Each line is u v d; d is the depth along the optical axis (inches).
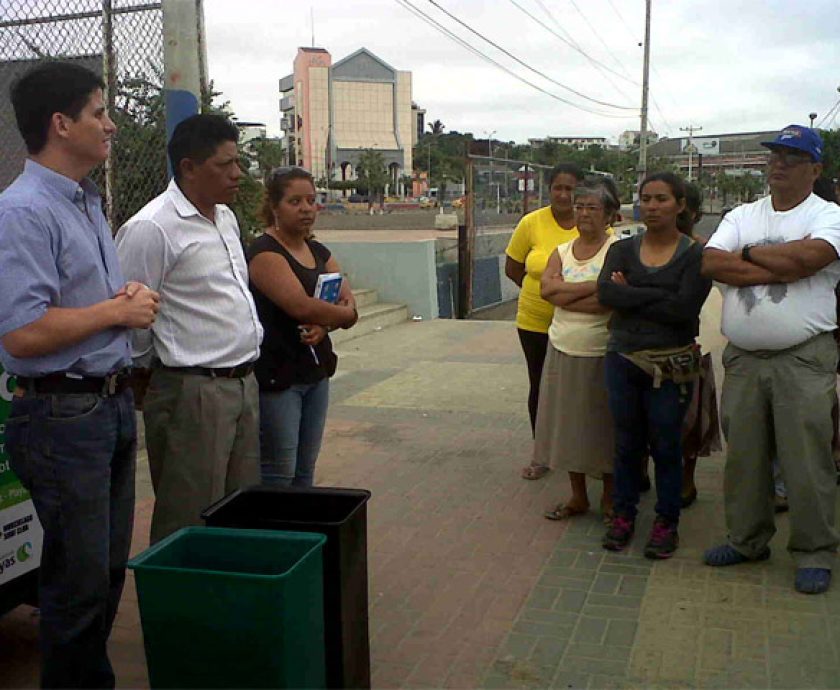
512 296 627.2
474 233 550.9
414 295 501.4
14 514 133.8
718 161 4092.0
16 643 144.1
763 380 156.9
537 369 218.7
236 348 135.3
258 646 97.6
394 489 217.0
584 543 182.1
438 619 150.6
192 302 132.3
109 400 111.2
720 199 2822.3
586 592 159.5
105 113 114.1
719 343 193.8
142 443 242.7
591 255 184.5
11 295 100.3
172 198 132.0
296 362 151.7
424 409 296.2
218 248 134.7
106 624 120.0
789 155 151.1
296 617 99.7
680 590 159.0
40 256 102.5
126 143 237.3
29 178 107.0
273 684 98.3
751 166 3801.7
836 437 193.8
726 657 135.5
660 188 161.5
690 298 161.0
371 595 159.6
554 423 187.3
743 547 167.8
